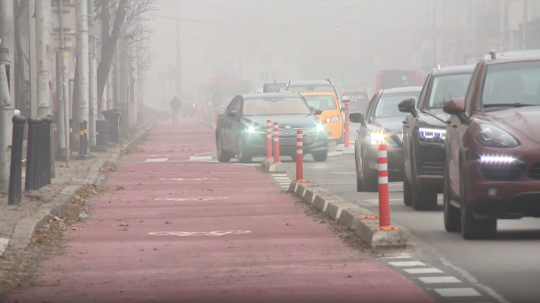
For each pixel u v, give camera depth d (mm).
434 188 50812
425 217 48938
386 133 61531
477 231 40094
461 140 40250
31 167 59469
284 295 29531
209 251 39500
